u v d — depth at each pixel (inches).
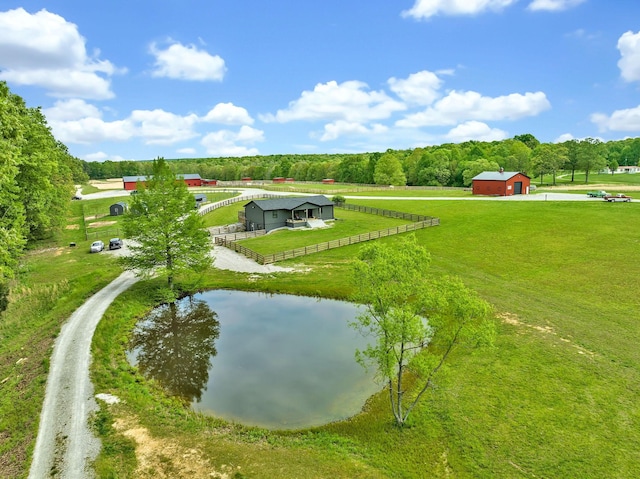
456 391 676.7
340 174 5457.7
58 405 636.7
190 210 1221.1
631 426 574.9
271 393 711.7
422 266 623.2
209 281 1311.5
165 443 555.5
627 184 3393.2
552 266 1264.8
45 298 1160.2
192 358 852.6
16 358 830.5
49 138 1692.9
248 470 504.4
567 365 731.4
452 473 509.7
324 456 538.0
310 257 1537.9
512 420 599.8
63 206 1988.2
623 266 1210.0
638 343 794.2
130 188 4466.0
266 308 1122.0
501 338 840.3
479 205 2313.0
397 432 589.3
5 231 892.0
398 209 2421.3
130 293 1150.3
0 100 892.6
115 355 840.9
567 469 507.2
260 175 6909.5
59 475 488.1
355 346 887.7
